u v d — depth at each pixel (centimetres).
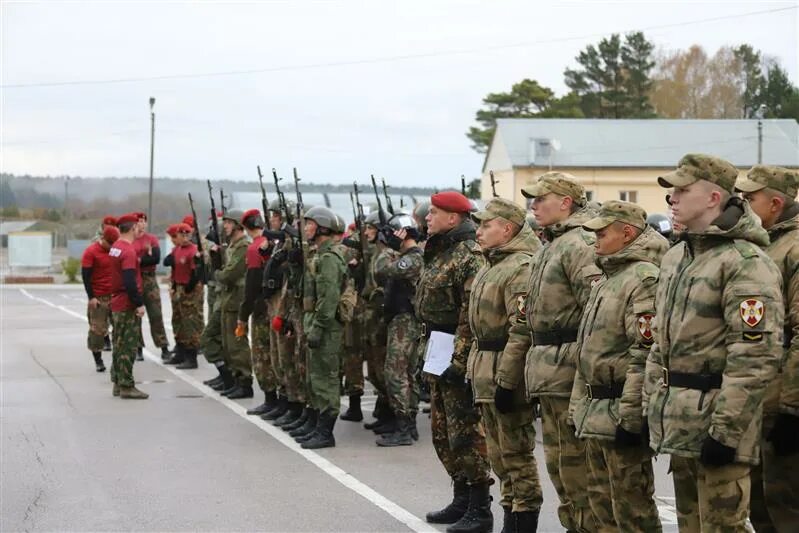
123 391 1199
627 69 5947
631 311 505
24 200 7425
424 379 686
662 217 959
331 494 750
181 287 1466
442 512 677
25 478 798
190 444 933
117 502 726
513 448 611
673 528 664
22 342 1856
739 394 429
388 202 1101
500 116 5691
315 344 910
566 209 577
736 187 522
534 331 575
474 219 634
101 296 1442
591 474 539
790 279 516
